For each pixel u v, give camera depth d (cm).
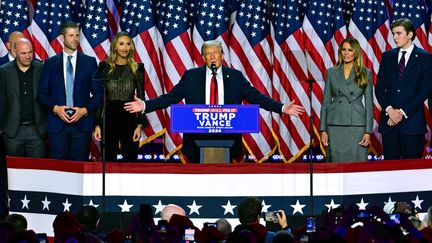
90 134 3369
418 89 3419
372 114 3362
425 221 2633
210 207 3116
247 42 3972
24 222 2523
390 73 3434
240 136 3178
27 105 3381
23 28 3922
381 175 3144
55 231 2195
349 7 4056
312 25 4000
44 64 3372
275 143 3912
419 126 3409
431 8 4025
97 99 3341
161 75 3934
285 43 3991
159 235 2172
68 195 3123
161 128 3866
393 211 2772
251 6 3994
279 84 3956
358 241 2014
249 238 2072
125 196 3111
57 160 3133
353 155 3362
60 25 3941
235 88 3250
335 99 3378
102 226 2997
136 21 3941
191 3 4009
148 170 3111
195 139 3153
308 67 3494
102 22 3922
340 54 3388
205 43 3253
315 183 3134
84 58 3388
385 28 4034
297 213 3125
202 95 3241
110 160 3356
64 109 3319
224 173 3112
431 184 3155
